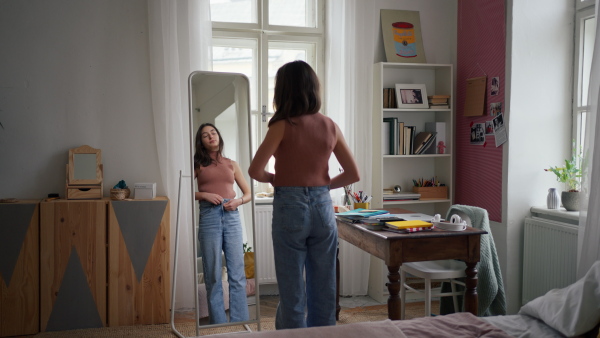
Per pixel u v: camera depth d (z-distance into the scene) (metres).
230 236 3.35
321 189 2.39
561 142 3.77
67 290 3.50
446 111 4.28
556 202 3.62
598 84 3.02
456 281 3.12
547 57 3.71
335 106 4.11
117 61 3.83
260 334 1.88
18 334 3.45
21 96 3.69
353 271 4.20
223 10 4.13
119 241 3.56
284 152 2.37
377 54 4.30
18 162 3.71
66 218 3.49
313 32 4.24
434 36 4.41
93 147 3.81
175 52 3.79
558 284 3.40
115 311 3.57
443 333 1.95
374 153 4.20
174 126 3.83
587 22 3.65
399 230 2.78
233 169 3.37
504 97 3.74
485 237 3.06
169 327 3.56
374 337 1.86
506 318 2.22
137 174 3.89
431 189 4.26
